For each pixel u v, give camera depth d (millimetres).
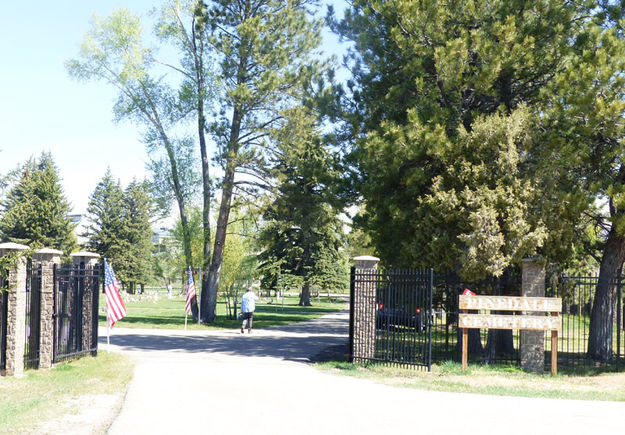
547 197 15773
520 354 15867
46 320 14539
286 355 18859
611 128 15102
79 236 83188
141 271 81688
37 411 9125
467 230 16344
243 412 9117
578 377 14320
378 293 17203
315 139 24781
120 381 12352
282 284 57938
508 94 18516
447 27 17766
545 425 8312
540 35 16953
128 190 85000
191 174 32625
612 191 15367
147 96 32719
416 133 16422
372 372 15023
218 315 41312
